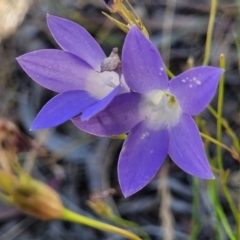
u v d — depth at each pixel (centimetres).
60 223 19
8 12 23
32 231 19
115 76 11
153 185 19
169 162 19
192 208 18
